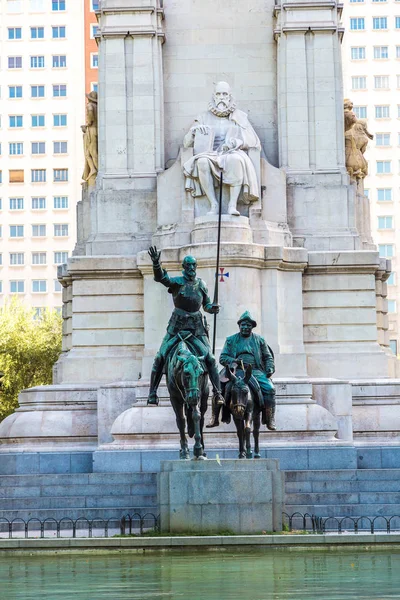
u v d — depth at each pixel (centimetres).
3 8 10962
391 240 10406
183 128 5281
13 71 10938
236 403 3656
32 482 4244
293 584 2530
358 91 10412
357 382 4791
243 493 3569
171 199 5075
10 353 8394
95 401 4809
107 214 5169
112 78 5247
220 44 5306
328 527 3878
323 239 5119
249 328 3875
